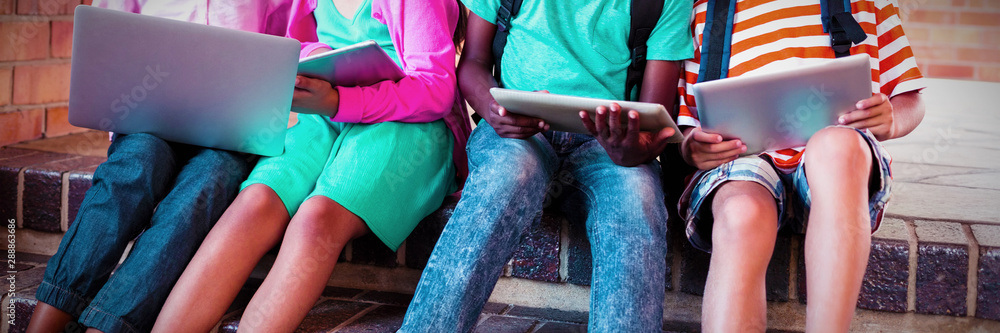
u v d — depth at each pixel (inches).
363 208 53.4
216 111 52.1
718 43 57.4
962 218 60.5
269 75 50.2
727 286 44.7
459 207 49.7
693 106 58.2
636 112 45.4
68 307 50.3
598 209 51.1
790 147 51.1
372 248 63.7
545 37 57.5
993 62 158.7
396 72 55.4
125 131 54.2
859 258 43.2
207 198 53.6
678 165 60.3
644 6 56.8
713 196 52.2
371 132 56.5
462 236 47.6
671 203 60.1
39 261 66.6
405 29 59.5
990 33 157.6
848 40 54.1
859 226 43.6
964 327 54.9
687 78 58.6
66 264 50.5
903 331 56.1
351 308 59.7
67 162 71.2
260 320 48.8
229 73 49.9
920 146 95.7
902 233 56.5
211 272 49.6
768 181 50.4
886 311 55.8
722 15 57.7
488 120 54.6
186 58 48.9
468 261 46.9
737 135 50.2
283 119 53.1
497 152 51.8
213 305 49.5
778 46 55.9
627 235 47.6
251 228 51.6
